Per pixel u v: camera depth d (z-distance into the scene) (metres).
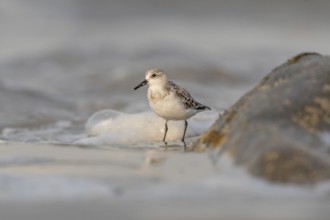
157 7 39.38
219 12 38.66
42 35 32.31
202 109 14.23
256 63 27.08
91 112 18.44
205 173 8.87
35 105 18.94
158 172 9.04
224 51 30.03
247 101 10.35
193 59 27.09
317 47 31.50
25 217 7.22
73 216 7.22
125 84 23.02
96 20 36.56
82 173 9.02
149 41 31.86
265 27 36.06
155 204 7.55
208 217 7.04
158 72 13.69
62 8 37.00
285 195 7.74
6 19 33.56
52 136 14.52
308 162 8.15
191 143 11.38
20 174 8.99
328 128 9.23
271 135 8.87
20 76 24.30
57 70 25.95
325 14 37.88
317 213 7.10
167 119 13.77
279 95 9.88
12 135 14.70
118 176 8.81
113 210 7.38
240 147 9.04
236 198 7.68
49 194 8.05
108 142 13.11
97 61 27.55
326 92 9.77
